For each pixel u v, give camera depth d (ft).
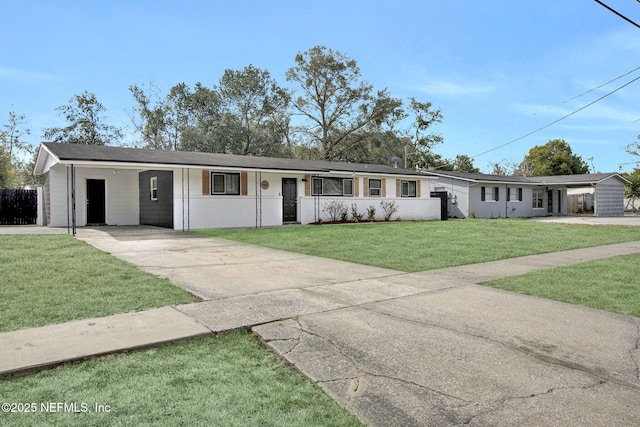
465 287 20.51
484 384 10.01
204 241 38.99
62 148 45.68
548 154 167.43
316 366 10.95
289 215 62.85
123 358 11.27
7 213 59.57
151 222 56.85
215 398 9.14
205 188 53.88
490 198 93.15
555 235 46.37
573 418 8.50
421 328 14.07
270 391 9.55
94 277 20.94
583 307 16.93
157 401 8.93
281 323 14.39
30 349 11.48
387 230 49.93
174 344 12.41
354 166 73.61
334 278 22.48
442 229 51.60
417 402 9.11
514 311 16.25
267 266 26.03
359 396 9.37
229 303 16.84
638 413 8.74
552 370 10.86
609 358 11.70
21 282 19.63
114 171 58.08
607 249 35.86
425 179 81.10
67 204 49.19
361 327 14.08
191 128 105.60
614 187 107.45
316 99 131.34
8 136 104.83
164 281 20.42
